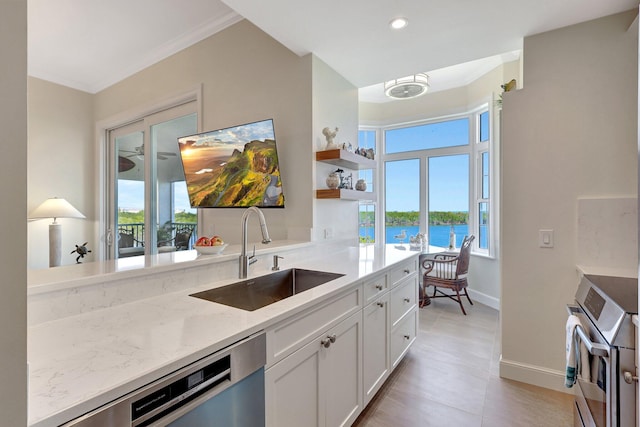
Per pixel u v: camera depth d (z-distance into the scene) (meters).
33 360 0.82
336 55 2.54
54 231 3.77
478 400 2.05
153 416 0.78
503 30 2.19
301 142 2.54
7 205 0.52
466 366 2.49
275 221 2.70
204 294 1.49
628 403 1.06
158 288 1.41
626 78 1.98
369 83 3.12
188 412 0.86
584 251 2.07
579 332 1.31
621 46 1.99
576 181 2.10
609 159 2.02
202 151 2.82
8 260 0.52
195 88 3.13
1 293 0.52
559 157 2.15
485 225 4.29
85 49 3.33
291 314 1.24
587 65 2.07
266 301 1.84
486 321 3.52
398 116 4.88
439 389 2.17
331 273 1.89
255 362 1.08
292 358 1.26
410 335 2.64
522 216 2.26
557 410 1.94
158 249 3.67
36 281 1.11
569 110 2.12
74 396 0.66
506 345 2.32
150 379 0.78
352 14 2.02
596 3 1.90
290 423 1.25
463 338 3.04
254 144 2.52
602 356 1.13
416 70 2.84
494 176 3.94
